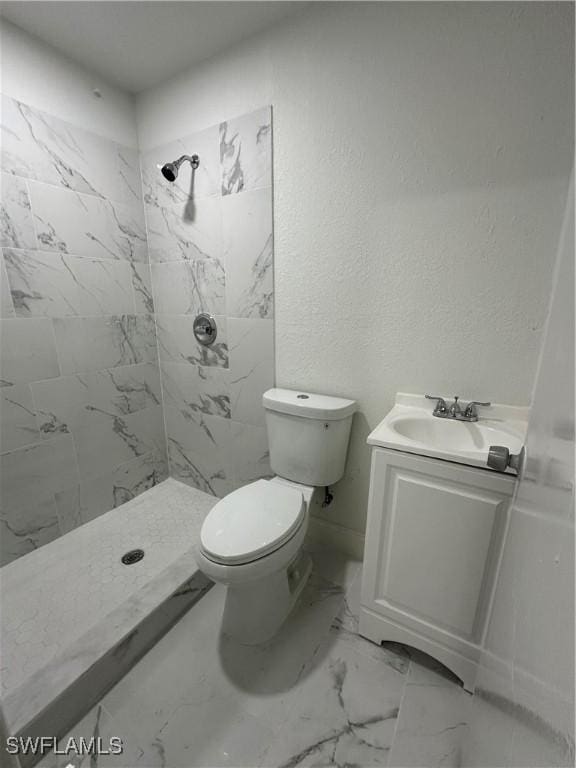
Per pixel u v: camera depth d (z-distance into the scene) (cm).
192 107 148
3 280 131
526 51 92
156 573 142
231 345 167
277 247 143
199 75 143
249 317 158
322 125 122
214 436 188
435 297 118
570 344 35
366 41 110
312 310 142
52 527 160
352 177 122
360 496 152
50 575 141
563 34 88
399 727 94
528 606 39
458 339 118
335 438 136
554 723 24
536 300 104
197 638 120
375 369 135
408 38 104
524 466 64
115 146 160
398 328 127
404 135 111
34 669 104
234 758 88
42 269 142
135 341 183
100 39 130
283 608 124
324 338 142
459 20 97
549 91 92
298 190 132
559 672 24
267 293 149
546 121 93
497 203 103
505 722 43
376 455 102
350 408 135
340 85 117
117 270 169
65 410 158
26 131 130
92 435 170
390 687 104
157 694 102
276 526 111
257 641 117
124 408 183
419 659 112
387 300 126
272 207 139
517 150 98
